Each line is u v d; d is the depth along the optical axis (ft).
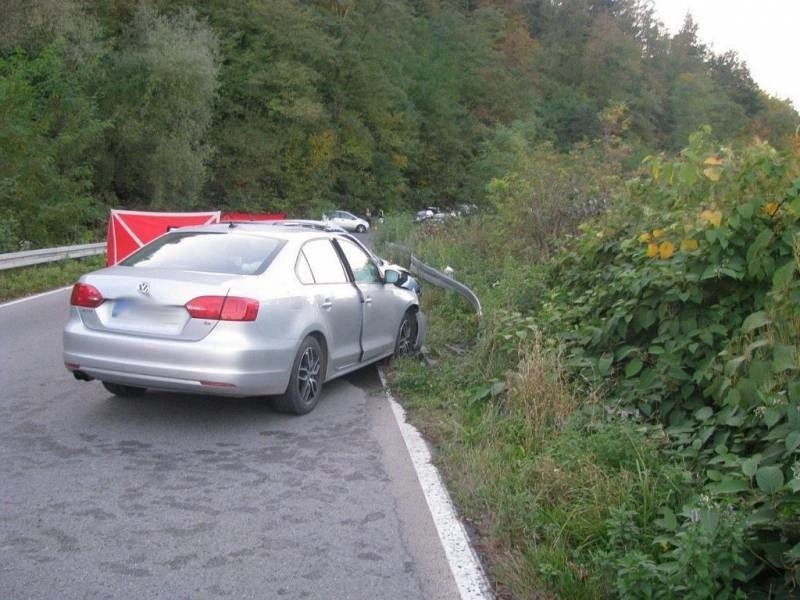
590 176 49.65
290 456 19.44
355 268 27.07
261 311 20.61
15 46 88.28
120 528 15.17
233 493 17.03
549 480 16.46
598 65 280.31
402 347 30.53
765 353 17.51
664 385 19.86
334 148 204.74
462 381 25.26
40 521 15.38
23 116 73.72
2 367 28.12
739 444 16.63
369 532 15.33
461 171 245.04
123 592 12.84
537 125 225.35
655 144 217.15
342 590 13.15
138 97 119.14
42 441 20.04
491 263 47.55
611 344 22.75
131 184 129.70
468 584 13.46
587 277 27.71
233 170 184.85
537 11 317.83
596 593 12.87
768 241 19.22
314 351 23.20
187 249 23.20
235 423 21.97
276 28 190.49
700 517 12.36
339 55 207.41
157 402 23.76
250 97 188.85
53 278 56.85
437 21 270.67
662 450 17.40
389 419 22.84
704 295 20.72
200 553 14.26
